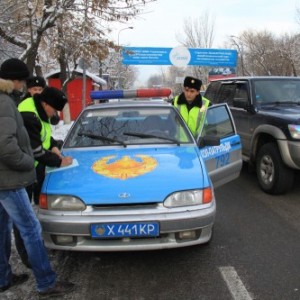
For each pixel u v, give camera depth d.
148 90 5.59
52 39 10.30
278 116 5.88
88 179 3.53
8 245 3.32
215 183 4.91
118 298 3.19
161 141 4.46
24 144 3.02
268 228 4.68
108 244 3.34
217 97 8.36
